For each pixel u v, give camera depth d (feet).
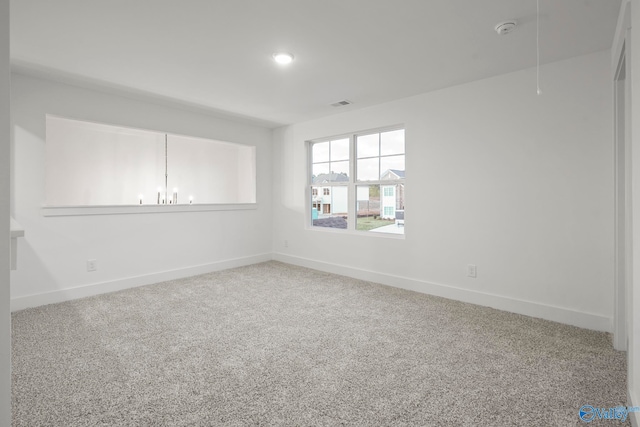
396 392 5.88
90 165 13.94
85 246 11.55
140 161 15.28
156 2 6.39
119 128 13.66
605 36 7.75
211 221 15.28
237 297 11.40
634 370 5.08
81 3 6.40
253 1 6.39
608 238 8.51
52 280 10.82
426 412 5.34
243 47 8.30
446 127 11.36
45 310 10.05
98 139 14.15
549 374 6.47
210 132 14.98
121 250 12.45
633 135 5.06
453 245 11.31
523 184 9.80
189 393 5.84
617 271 7.51
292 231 16.94
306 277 14.21
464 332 8.50
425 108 11.87
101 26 7.29
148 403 5.55
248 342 7.89
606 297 8.56
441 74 10.13
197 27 7.34
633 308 5.11
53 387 5.99
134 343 7.81
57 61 9.14
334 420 5.15
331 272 15.07
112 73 9.98
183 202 16.63
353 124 14.12
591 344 7.79
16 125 10.03
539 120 9.47
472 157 10.80
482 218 10.63
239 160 18.72
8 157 2.49
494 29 7.47
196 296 11.50
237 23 7.19
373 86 11.15
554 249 9.32
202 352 7.39
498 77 10.19
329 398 5.71
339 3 6.47
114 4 6.45
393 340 8.02
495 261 10.40
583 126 8.79
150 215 13.26
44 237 10.65
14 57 8.89
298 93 11.86
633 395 5.16
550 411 5.37
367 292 12.05
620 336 7.45
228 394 5.82
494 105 10.29
